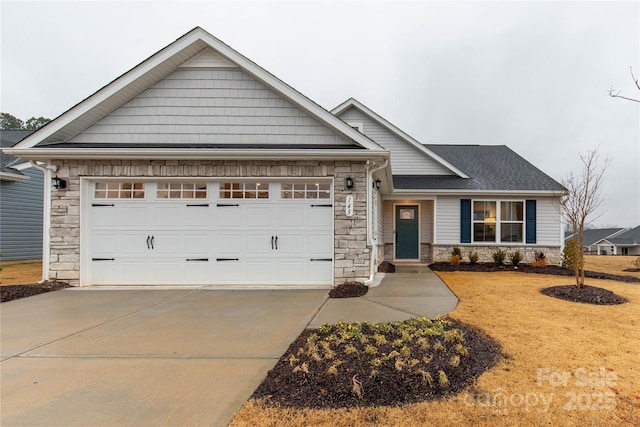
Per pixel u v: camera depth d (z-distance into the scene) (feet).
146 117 23.85
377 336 10.98
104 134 23.75
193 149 21.58
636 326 13.04
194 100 23.93
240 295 19.94
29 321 14.53
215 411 7.26
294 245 23.11
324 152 21.49
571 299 17.81
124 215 23.25
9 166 41.01
